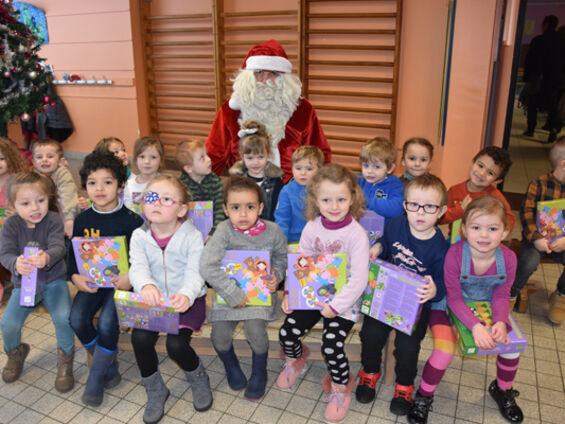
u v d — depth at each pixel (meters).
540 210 1.98
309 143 2.85
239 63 4.87
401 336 1.50
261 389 1.62
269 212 2.07
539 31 5.69
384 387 1.69
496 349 1.41
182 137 5.48
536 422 1.51
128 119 5.41
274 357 1.79
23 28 3.12
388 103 4.32
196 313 1.60
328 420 1.51
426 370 1.48
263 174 2.10
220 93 4.91
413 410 1.51
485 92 3.13
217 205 2.12
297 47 4.50
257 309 1.56
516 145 5.47
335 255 1.46
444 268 1.50
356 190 1.54
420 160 2.02
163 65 5.27
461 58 3.13
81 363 1.85
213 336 1.58
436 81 4.05
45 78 3.27
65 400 1.64
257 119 2.63
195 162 2.07
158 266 1.57
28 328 2.10
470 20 3.04
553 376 1.74
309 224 1.61
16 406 1.61
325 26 4.36
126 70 5.24
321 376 1.77
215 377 1.76
